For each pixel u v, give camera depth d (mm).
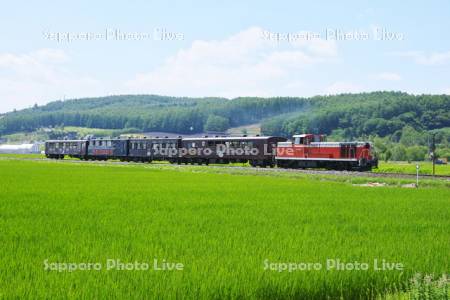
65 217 19438
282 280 10594
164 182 40719
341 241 15008
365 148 56938
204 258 12359
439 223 18750
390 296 10383
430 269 11766
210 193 30828
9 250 13102
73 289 9836
